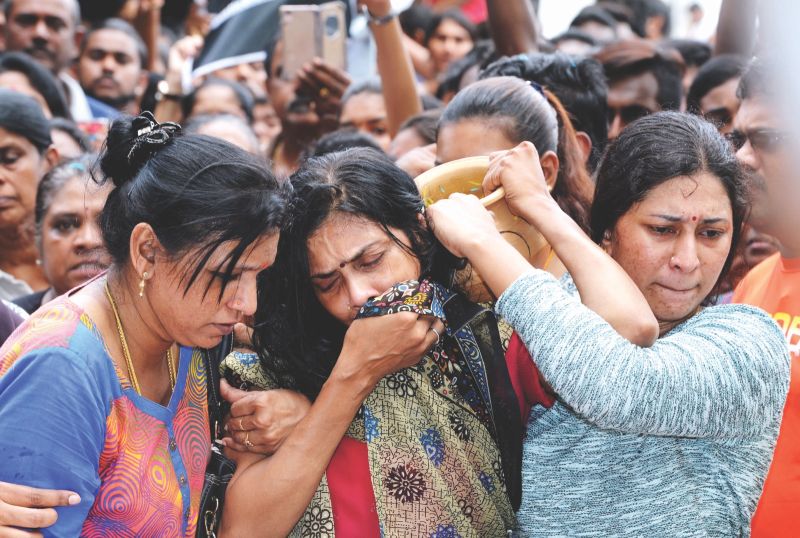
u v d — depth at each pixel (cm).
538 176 191
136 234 160
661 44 463
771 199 228
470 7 557
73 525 156
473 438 186
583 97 281
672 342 169
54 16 464
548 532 177
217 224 156
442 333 186
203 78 500
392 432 184
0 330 221
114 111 496
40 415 153
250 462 188
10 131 318
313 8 398
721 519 169
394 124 354
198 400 185
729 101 346
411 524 181
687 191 172
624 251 180
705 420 162
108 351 166
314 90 395
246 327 201
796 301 227
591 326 163
